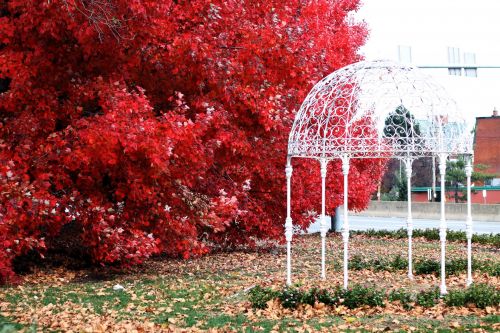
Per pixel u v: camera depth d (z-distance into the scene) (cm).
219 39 1325
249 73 1345
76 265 1583
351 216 4309
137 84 1354
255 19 1426
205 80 1376
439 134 1190
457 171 4153
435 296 1117
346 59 2012
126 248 1327
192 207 1373
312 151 1240
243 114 1422
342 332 895
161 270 1566
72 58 1278
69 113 1277
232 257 1827
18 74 1216
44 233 1500
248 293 1158
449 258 1795
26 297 1164
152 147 1170
